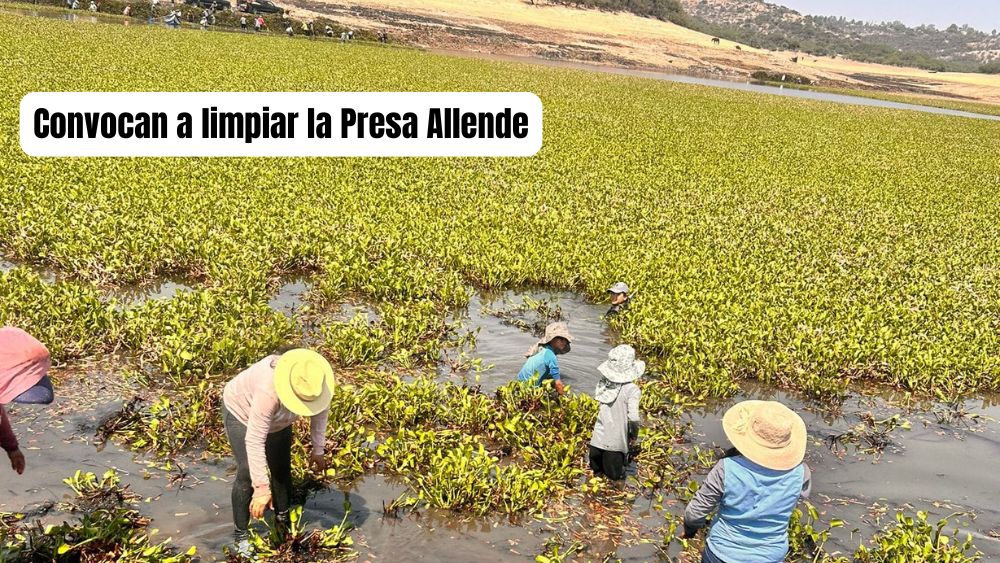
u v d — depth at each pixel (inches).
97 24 2036.2
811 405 391.5
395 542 238.5
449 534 247.0
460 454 272.7
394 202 680.4
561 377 383.2
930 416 390.6
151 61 1471.5
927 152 1520.7
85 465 261.1
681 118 1669.5
